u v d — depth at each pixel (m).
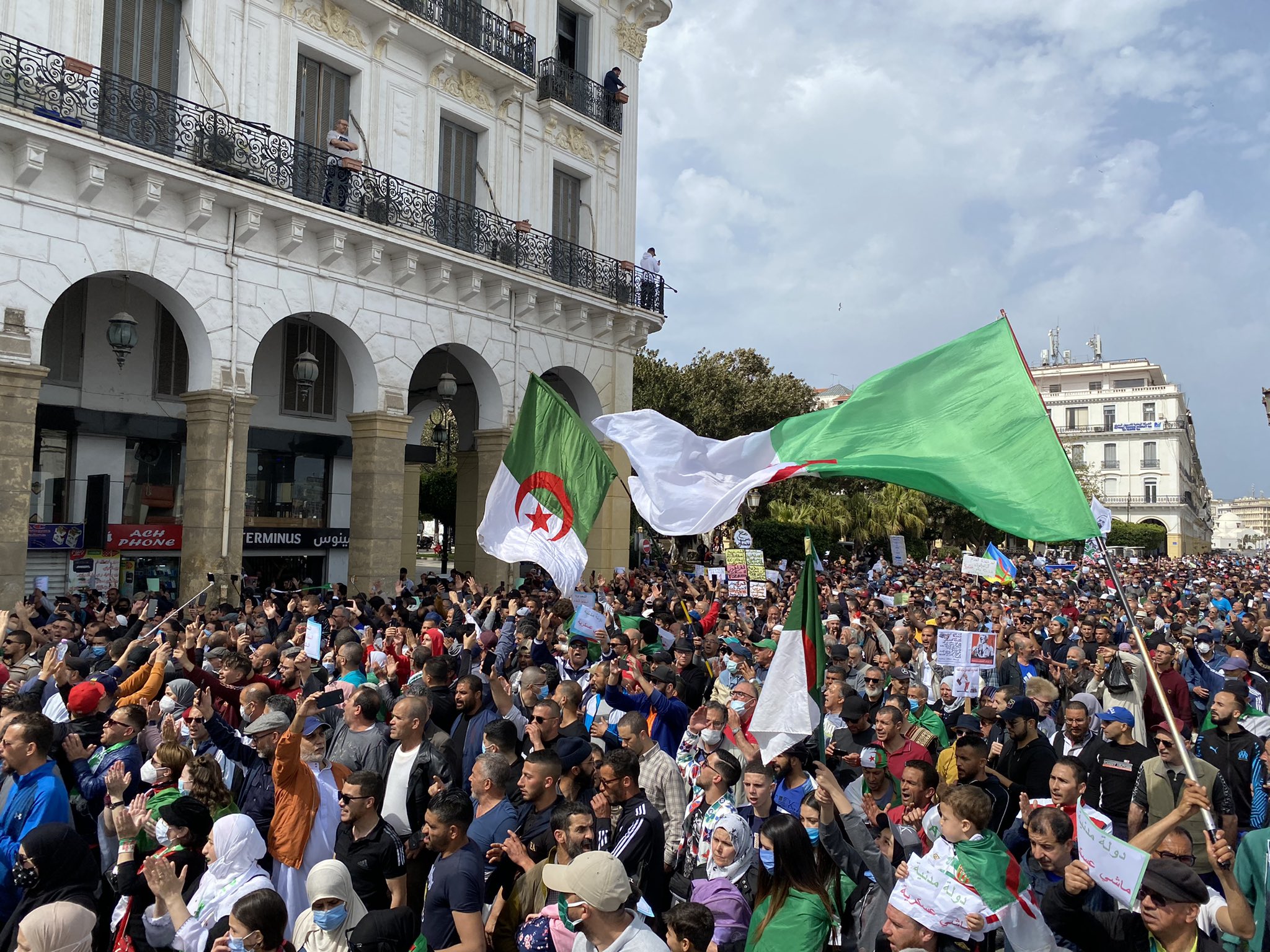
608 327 24.09
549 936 4.56
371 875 5.36
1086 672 10.74
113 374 17.92
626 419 7.57
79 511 17.45
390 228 18.61
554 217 23.73
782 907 4.49
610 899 3.78
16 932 4.21
